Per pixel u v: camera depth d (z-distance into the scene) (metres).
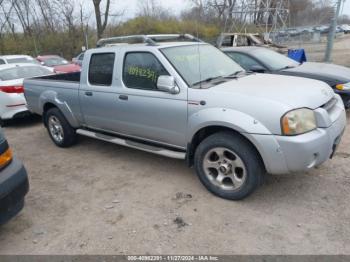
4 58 14.28
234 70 4.31
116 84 4.29
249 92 3.24
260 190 3.63
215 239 2.89
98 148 5.46
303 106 3.05
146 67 3.96
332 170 4.00
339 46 24.41
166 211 3.37
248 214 3.21
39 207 3.65
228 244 2.81
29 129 7.16
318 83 3.73
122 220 3.27
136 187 3.94
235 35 13.78
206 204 3.44
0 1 30.00
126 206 3.53
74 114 5.12
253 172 3.19
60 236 3.10
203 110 3.38
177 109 3.62
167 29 25.42
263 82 3.62
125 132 4.46
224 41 14.04
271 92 3.21
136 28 28.30
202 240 2.89
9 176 2.87
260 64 6.68
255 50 7.11
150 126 4.01
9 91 6.86
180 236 2.96
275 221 3.07
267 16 20.23
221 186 3.50
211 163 3.52
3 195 2.77
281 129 2.94
